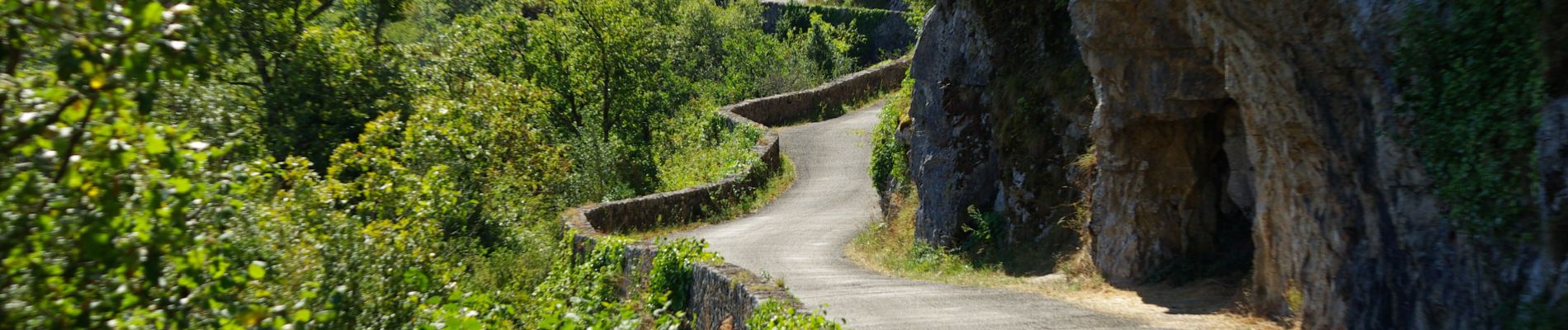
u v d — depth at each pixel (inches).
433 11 2203.5
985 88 743.7
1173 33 454.6
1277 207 385.4
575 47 1380.4
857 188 1154.7
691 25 2108.8
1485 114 261.7
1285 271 386.6
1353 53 311.1
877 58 2235.5
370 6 1339.8
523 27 1478.8
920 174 804.0
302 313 209.9
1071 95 629.9
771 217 1031.6
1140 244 531.8
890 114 1047.0
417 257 410.9
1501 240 258.1
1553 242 239.0
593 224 896.9
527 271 695.1
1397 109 293.4
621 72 1397.6
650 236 925.2
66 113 150.5
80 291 166.2
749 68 2017.7
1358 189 322.0
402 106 1146.7
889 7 2365.9
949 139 763.4
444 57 1279.5
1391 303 303.7
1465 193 270.1
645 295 580.1
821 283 590.6
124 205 159.9
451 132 828.6
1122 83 495.2
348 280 336.8
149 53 148.1
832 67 2084.2
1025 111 670.5
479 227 742.5
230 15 966.4
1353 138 320.8
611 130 1403.8
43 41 148.4
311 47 1109.1
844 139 1414.9
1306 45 327.3
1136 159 525.3
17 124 146.6
